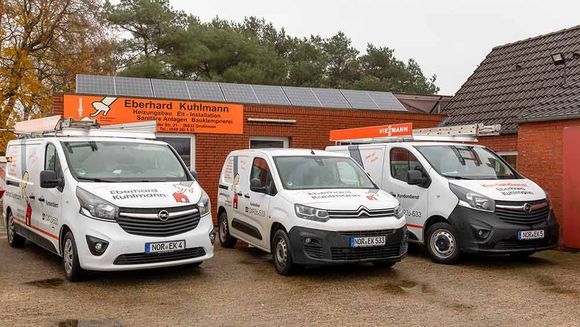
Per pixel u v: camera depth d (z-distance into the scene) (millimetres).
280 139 14836
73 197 7391
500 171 9680
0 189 10945
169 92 14820
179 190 7742
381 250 7719
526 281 7703
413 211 9477
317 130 14875
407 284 7539
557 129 10695
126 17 34500
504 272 8297
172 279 7773
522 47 16812
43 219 8477
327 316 6039
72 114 12758
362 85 36625
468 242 8508
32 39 24656
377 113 15367
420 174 9250
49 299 6660
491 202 8477
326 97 16422
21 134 11148
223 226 10680
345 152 11383
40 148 8992
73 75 25203
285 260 7914
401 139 10422
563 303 6555
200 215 7625
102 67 27172
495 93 15328
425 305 6480
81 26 25359
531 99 13586
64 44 25312
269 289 7234
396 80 39844
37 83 23062
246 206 9336
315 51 37656
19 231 9891
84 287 7254
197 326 5680
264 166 9016
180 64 31500
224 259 9359
